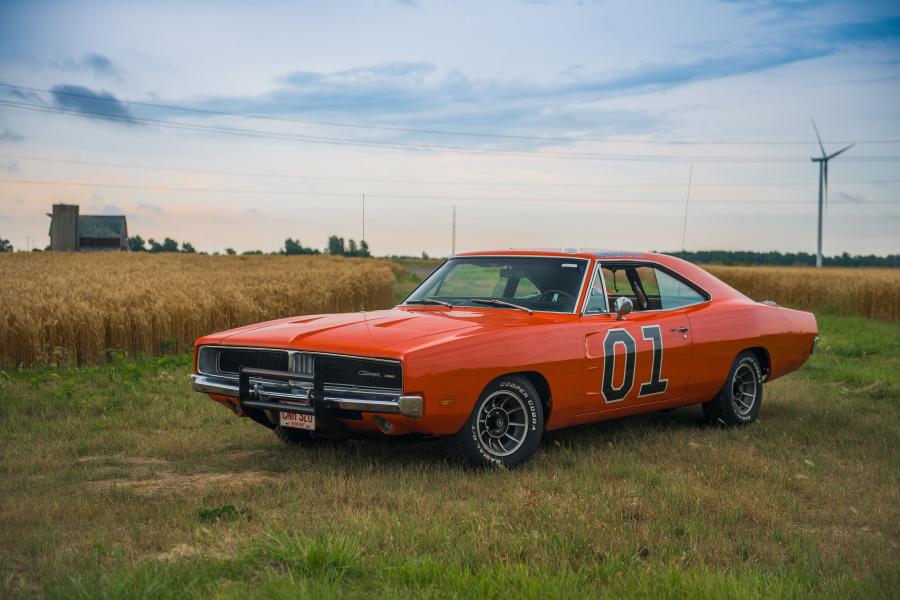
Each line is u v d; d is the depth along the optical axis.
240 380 5.16
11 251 54.62
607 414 5.86
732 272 33.16
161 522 3.97
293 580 3.09
